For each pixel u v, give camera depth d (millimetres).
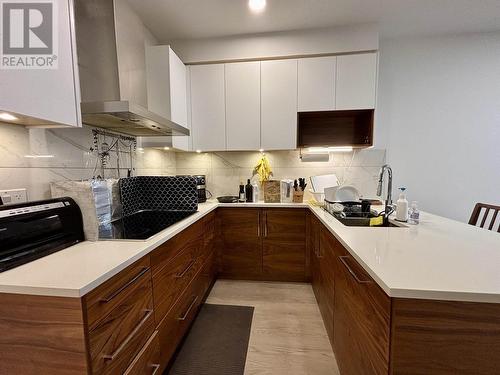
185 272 1483
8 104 742
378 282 701
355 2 1830
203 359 1406
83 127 1439
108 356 788
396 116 2453
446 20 2086
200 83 2330
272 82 2250
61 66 930
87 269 776
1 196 980
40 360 710
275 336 1592
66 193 1086
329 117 2521
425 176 2479
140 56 1844
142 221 1529
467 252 920
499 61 2293
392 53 2404
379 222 1574
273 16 1992
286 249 2297
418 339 648
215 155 2691
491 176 2398
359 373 920
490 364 636
